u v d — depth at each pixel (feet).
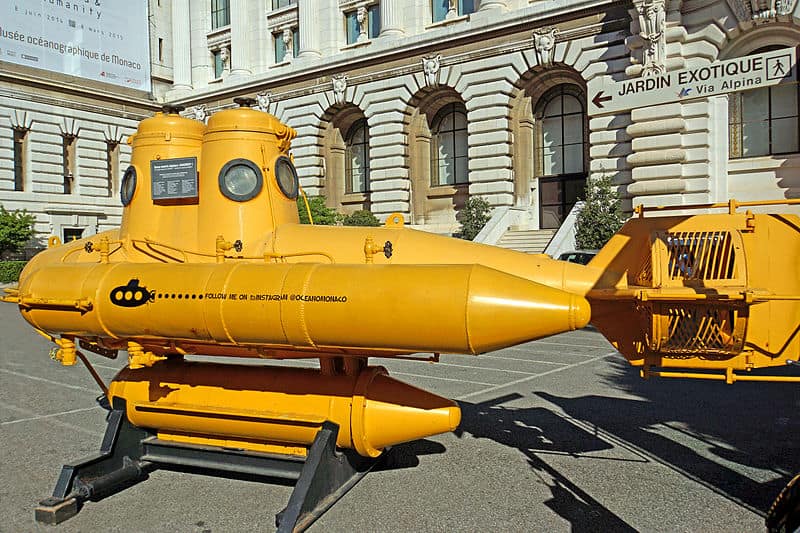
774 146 73.61
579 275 18.24
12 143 121.90
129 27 131.75
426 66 100.73
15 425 28.37
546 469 21.94
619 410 29.63
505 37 93.40
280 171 22.15
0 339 57.47
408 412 18.99
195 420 20.70
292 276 17.38
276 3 127.65
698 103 73.36
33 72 123.95
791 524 12.22
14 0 113.70
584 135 94.58
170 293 18.40
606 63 84.64
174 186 22.09
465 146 105.81
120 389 21.67
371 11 113.91
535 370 39.58
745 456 23.07
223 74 134.51
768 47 72.18
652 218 18.44
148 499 19.90
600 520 17.84
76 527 17.95
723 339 16.46
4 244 112.68
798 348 16.81
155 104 140.36
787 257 16.74
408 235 19.88
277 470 20.03
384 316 16.15
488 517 18.11
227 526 17.89
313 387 19.80
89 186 132.67
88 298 19.48
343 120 116.78
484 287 15.83
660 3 73.56
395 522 17.81
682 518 17.93
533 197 98.53
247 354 20.58
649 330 17.01
